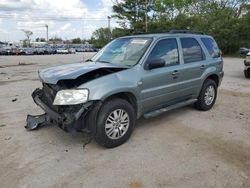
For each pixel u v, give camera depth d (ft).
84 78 13.44
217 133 15.78
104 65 14.88
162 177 11.02
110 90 12.93
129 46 16.43
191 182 10.66
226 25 119.24
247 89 29.91
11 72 48.57
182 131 16.10
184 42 18.10
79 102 12.28
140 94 14.66
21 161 12.39
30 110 20.63
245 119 18.47
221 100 24.30
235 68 54.95
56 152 13.28
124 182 10.68
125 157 12.73
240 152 13.26
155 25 140.97
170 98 16.96
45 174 11.28
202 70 19.21
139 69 14.73
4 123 17.54
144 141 14.58
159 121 17.90
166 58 16.43
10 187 10.37
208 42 20.59
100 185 10.50
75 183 10.65
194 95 19.16
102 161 12.34
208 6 136.77
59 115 12.72
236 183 10.60
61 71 14.07
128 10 157.89
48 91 14.39
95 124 12.99
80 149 13.58
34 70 52.70
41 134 15.51
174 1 146.61
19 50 164.14
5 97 25.34
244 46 124.47
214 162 12.24
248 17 118.11
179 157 12.71
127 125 14.15
